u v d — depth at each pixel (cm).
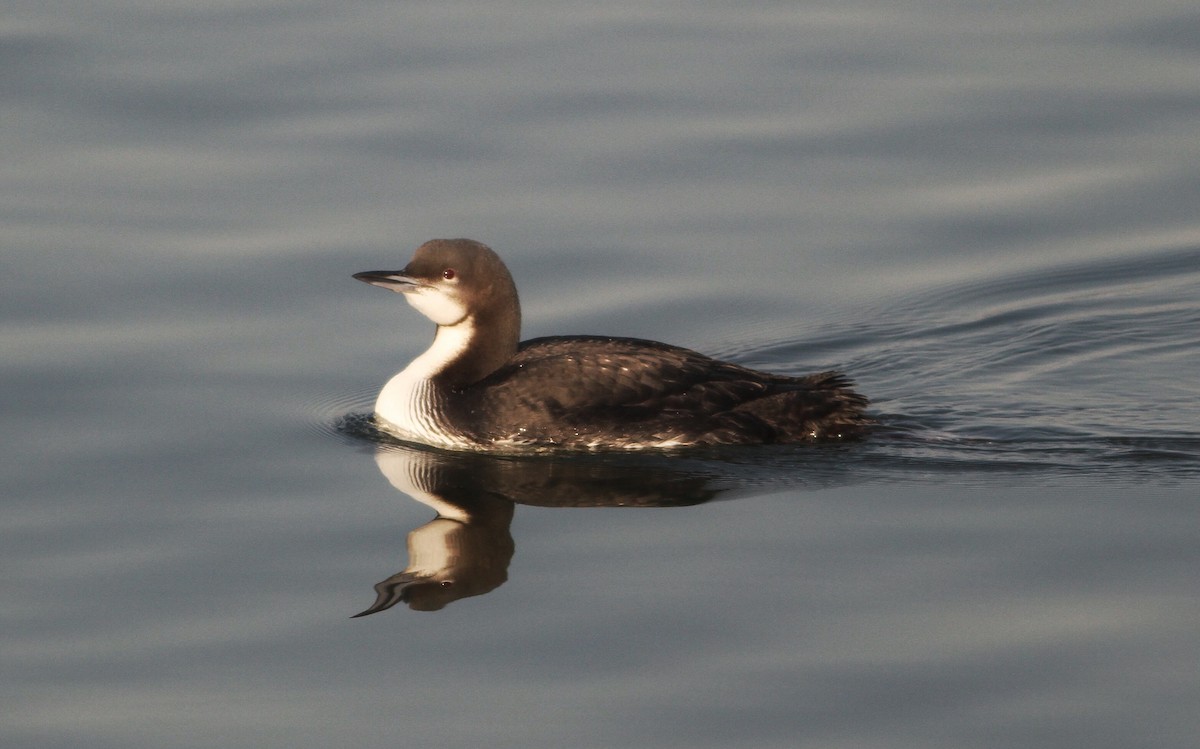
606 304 1450
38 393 1267
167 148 1619
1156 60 1761
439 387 1234
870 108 1692
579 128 1662
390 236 1501
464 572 1009
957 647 899
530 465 1188
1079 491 1107
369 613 962
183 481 1145
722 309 1450
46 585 994
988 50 1792
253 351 1359
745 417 1203
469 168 1605
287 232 1509
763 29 1830
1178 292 1476
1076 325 1430
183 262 1467
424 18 1839
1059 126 1670
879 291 1482
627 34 1819
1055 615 928
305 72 1728
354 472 1172
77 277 1437
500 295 1226
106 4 1847
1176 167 1617
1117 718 834
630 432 1197
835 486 1130
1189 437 1214
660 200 1575
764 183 1602
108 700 877
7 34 1766
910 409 1287
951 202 1584
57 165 1586
